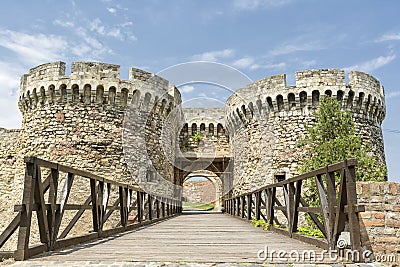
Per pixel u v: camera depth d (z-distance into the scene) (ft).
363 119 58.23
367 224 14.97
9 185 61.93
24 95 55.42
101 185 22.45
